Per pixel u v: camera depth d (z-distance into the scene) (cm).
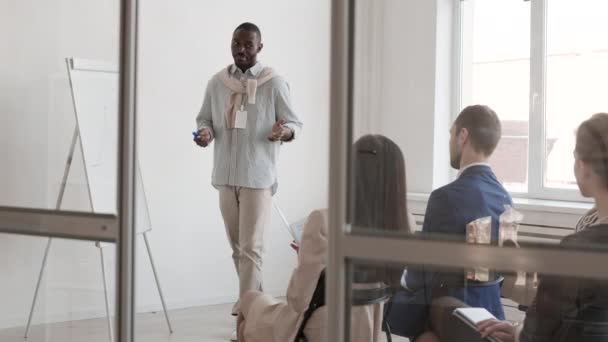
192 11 596
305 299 292
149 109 577
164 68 584
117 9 301
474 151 237
